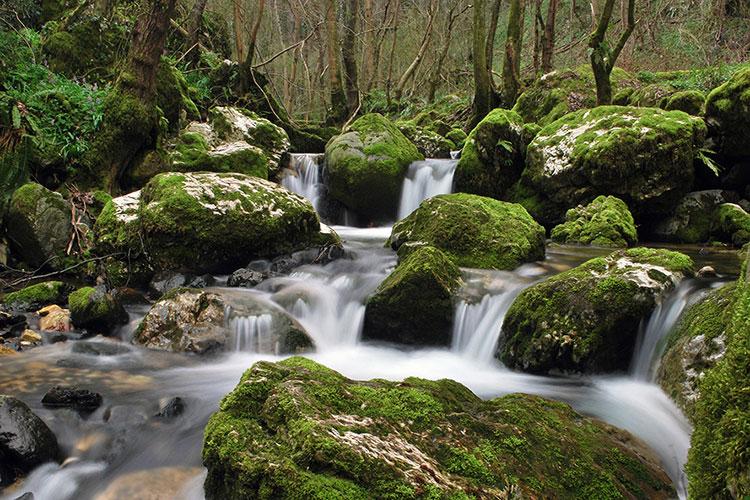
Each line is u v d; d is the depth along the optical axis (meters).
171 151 9.91
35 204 7.15
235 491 2.44
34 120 8.15
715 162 8.66
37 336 5.41
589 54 10.68
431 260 5.65
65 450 3.54
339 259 7.58
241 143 11.29
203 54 15.19
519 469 2.54
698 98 9.33
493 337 5.14
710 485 1.80
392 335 5.62
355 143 11.09
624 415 3.80
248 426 2.61
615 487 2.64
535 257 6.88
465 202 7.33
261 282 6.62
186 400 4.20
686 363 3.76
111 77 10.40
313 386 2.73
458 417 2.73
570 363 4.52
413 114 20.27
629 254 5.19
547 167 9.11
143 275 6.93
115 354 5.15
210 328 5.34
